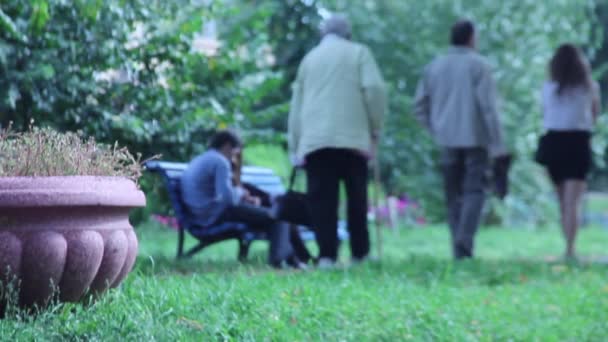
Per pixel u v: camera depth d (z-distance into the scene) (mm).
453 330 7250
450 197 12547
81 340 5496
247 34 13797
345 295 7836
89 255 5824
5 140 6172
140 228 11922
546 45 25250
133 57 9805
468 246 12195
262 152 19953
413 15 25281
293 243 10867
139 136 9523
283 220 10148
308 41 25156
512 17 25047
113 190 5930
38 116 9250
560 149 13047
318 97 10383
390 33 24891
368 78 10375
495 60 25141
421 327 7160
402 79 25188
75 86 9195
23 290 5750
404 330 6902
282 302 7023
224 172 10203
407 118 23859
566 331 7875
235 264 10016
